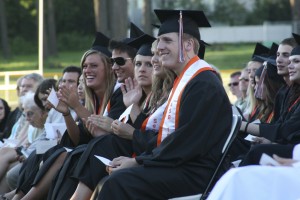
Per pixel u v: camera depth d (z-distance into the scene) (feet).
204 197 45.57
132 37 63.46
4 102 83.97
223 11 464.24
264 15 465.88
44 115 69.36
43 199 58.03
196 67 47.83
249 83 66.85
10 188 65.72
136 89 55.11
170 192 45.80
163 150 45.96
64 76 66.90
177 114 47.37
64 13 497.87
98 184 49.73
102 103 59.57
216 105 46.21
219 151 46.62
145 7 285.43
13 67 362.74
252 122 57.47
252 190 39.17
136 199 45.34
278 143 52.16
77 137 59.21
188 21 48.83
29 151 66.49
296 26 241.14
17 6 489.26
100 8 236.63
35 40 489.67
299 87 53.88
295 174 39.37
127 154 52.24
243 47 402.72
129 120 53.67
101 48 62.28
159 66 51.65
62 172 53.83
